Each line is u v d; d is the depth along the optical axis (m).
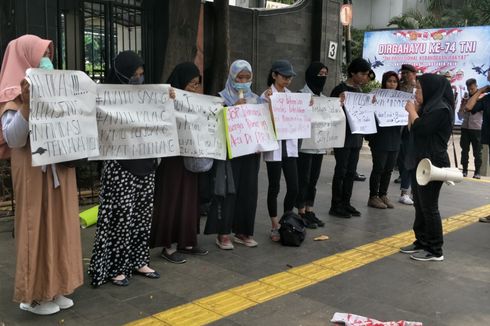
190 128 4.53
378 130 6.83
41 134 3.21
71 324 3.47
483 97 6.99
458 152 14.84
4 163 6.30
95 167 7.15
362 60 6.30
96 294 3.97
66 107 3.38
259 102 5.23
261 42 11.49
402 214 6.84
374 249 5.34
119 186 4.02
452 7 32.16
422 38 19.08
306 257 5.02
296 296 4.05
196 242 4.89
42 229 3.42
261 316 3.68
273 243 5.44
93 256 4.09
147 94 4.15
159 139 4.20
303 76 12.42
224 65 8.49
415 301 4.04
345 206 6.65
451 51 18.56
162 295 3.99
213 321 3.58
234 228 5.26
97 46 7.95
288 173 5.43
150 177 4.21
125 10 8.09
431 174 4.70
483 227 6.39
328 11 12.32
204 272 4.52
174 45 6.78
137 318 3.59
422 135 4.97
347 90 6.32
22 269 3.38
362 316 3.73
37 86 3.15
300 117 5.36
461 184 9.35
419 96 5.03
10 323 3.46
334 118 5.91
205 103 4.65
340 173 6.45
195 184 4.77
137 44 8.33
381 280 4.46
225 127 4.77
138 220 4.24
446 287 4.35
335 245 5.43
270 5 20.34
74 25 7.60
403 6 33.94
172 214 4.68
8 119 3.20
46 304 3.59
